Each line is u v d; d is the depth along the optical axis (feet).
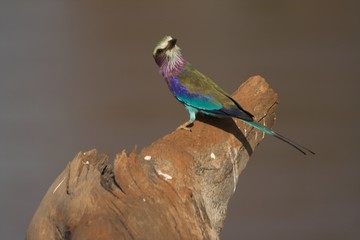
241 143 33.27
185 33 99.60
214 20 102.99
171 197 26.50
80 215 24.35
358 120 75.82
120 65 89.56
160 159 28.89
